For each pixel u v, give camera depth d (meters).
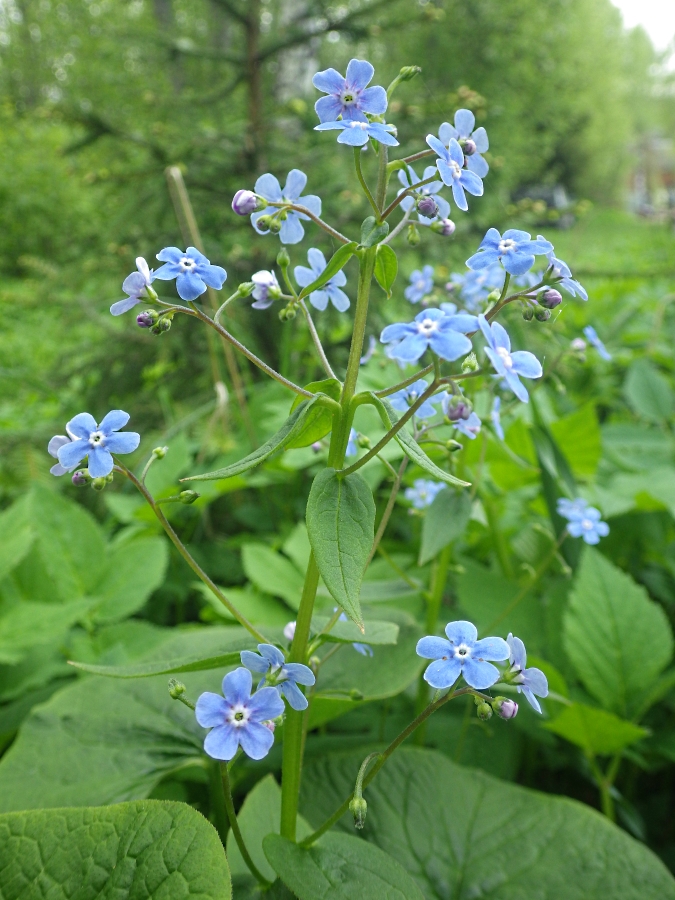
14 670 0.16
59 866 0.08
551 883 0.12
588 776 0.17
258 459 0.08
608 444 0.26
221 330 0.08
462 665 0.07
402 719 0.17
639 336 0.37
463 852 0.12
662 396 0.27
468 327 0.07
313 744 0.16
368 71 0.08
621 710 0.15
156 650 0.14
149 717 0.13
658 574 0.22
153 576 0.18
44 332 0.65
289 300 0.09
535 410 0.19
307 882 0.09
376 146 0.09
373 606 0.16
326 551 0.08
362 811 0.08
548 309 0.08
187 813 0.09
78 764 0.12
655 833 0.17
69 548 0.19
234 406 0.27
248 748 0.07
